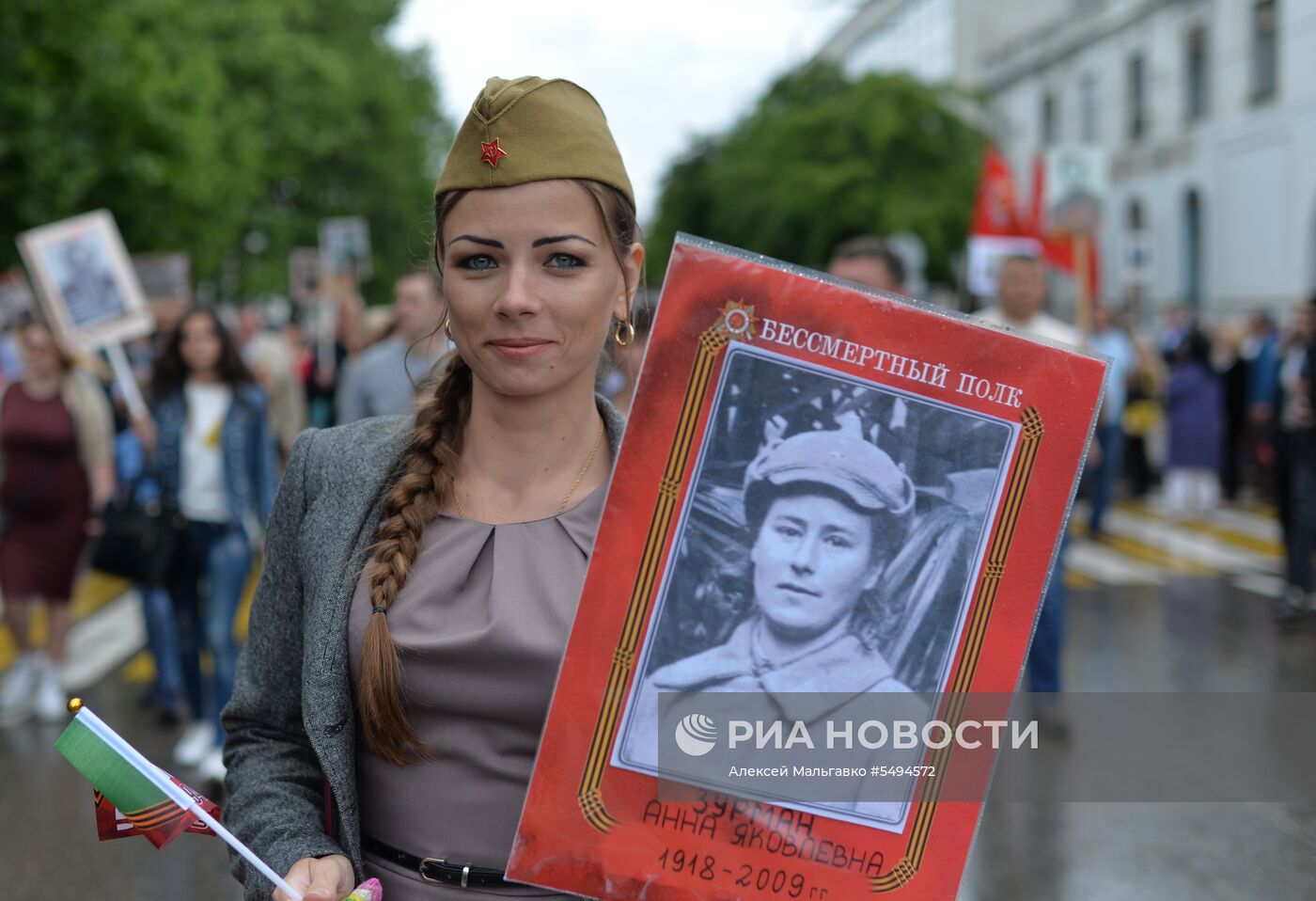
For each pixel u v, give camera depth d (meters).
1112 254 32.75
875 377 1.67
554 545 1.77
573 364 1.75
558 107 1.71
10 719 6.86
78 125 18.30
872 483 1.67
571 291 1.72
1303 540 9.12
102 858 4.89
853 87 36.62
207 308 6.11
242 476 6.04
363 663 1.72
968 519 1.67
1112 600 9.88
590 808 1.66
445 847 1.73
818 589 1.67
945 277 35.09
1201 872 4.50
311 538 1.82
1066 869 4.54
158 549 6.02
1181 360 14.73
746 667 1.66
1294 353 14.23
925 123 35.56
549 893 1.73
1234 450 15.85
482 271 1.73
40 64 16.38
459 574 1.75
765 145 38.84
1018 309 6.71
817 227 35.81
